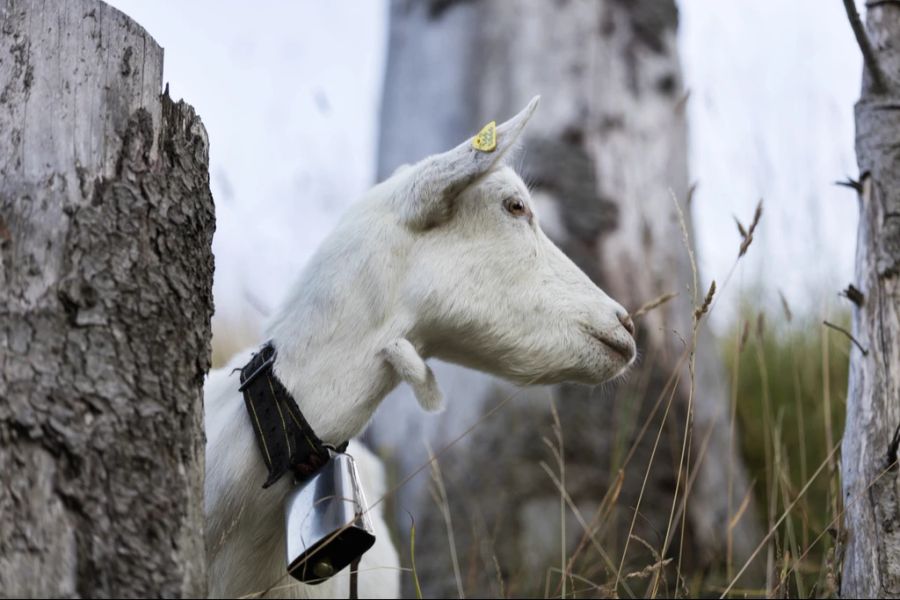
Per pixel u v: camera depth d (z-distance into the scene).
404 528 6.99
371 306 3.96
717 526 6.63
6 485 2.66
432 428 7.07
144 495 2.75
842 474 3.89
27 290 2.89
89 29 3.30
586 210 7.11
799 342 7.14
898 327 3.74
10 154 3.13
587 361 4.21
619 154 7.30
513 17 7.55
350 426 3.90
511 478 6.71
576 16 7.48
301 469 3.72
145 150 3.20
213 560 3.83
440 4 7.83
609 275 7.03
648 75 7.55
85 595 2.60
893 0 4.09
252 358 4.01
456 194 4.02
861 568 3.64
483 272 4.08
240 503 3.82
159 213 3.11
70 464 2.71
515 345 4.14
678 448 6.66
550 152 7.22
